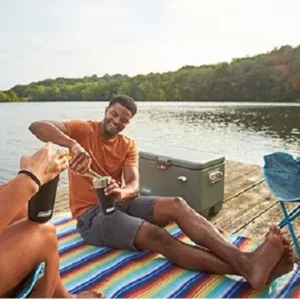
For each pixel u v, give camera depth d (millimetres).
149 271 1868
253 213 2746
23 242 1127
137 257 2008
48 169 1056
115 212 2021
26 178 991
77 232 2326
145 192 2854
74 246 2139
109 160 2221
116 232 1994
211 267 1804
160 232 1911
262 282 1632
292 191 2092
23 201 967
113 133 2176
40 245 1166
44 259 1185
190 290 1706
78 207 2188
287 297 1669
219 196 2734
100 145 2195
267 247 1677
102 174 2213
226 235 2334
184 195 2627
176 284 1753
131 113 2178
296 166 2184
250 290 1708
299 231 2406
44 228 1192
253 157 5621
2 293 1066
